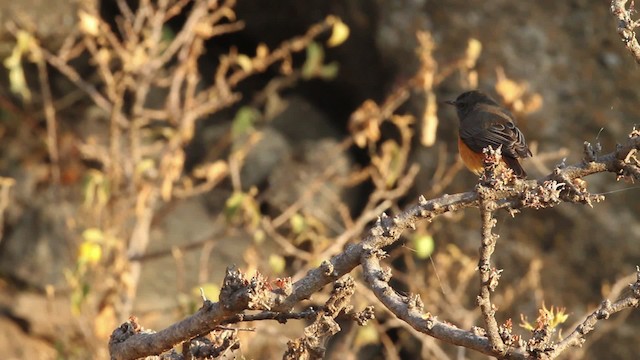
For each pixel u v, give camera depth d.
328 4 14.28
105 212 11.62
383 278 4.46
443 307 11.34
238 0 14.78
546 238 12.88
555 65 13.09
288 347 4.66
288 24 14.98
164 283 13.37
